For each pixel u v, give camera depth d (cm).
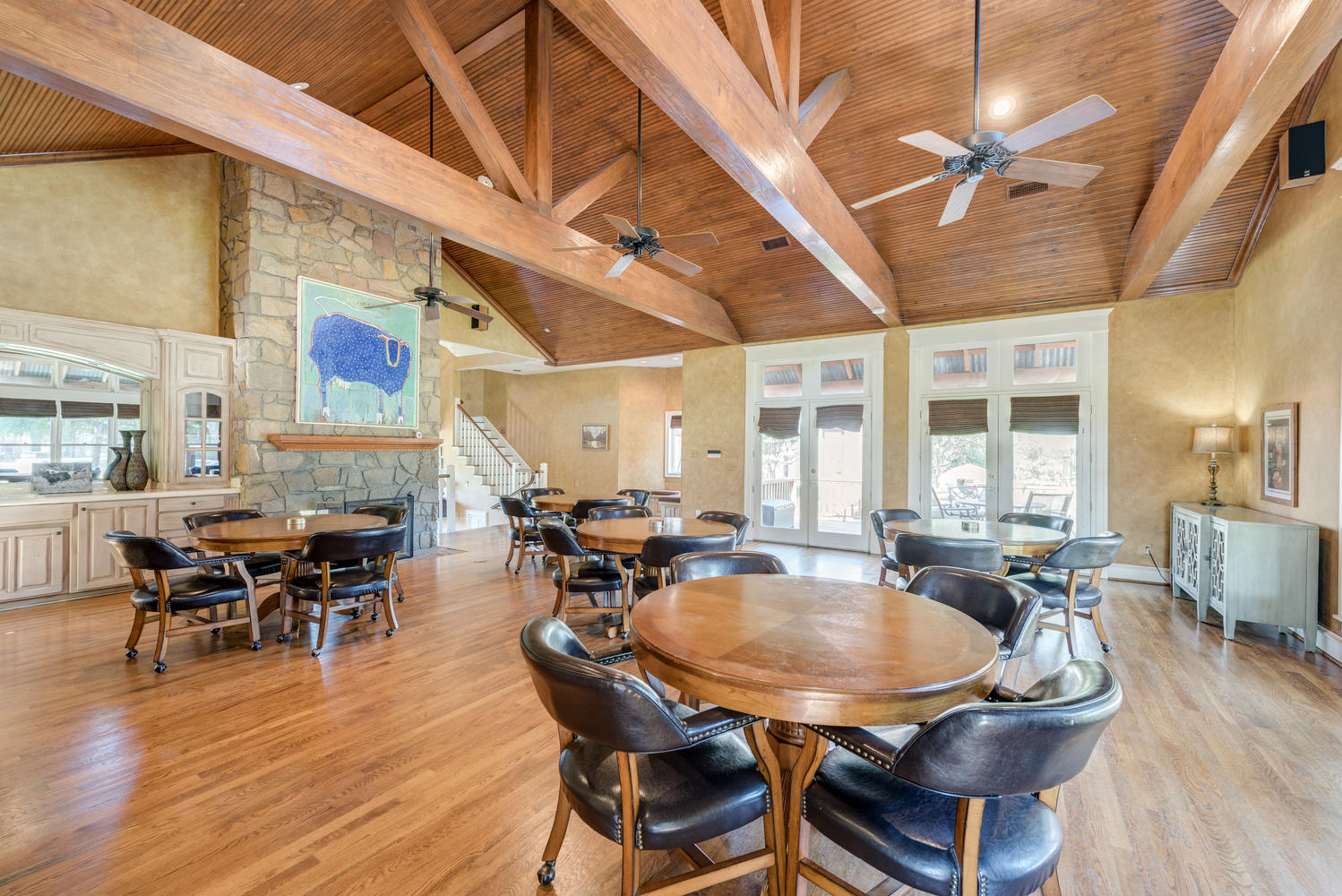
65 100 386
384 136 324
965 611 221
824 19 382
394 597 454
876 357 698
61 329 440
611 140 520
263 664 329
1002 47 375
